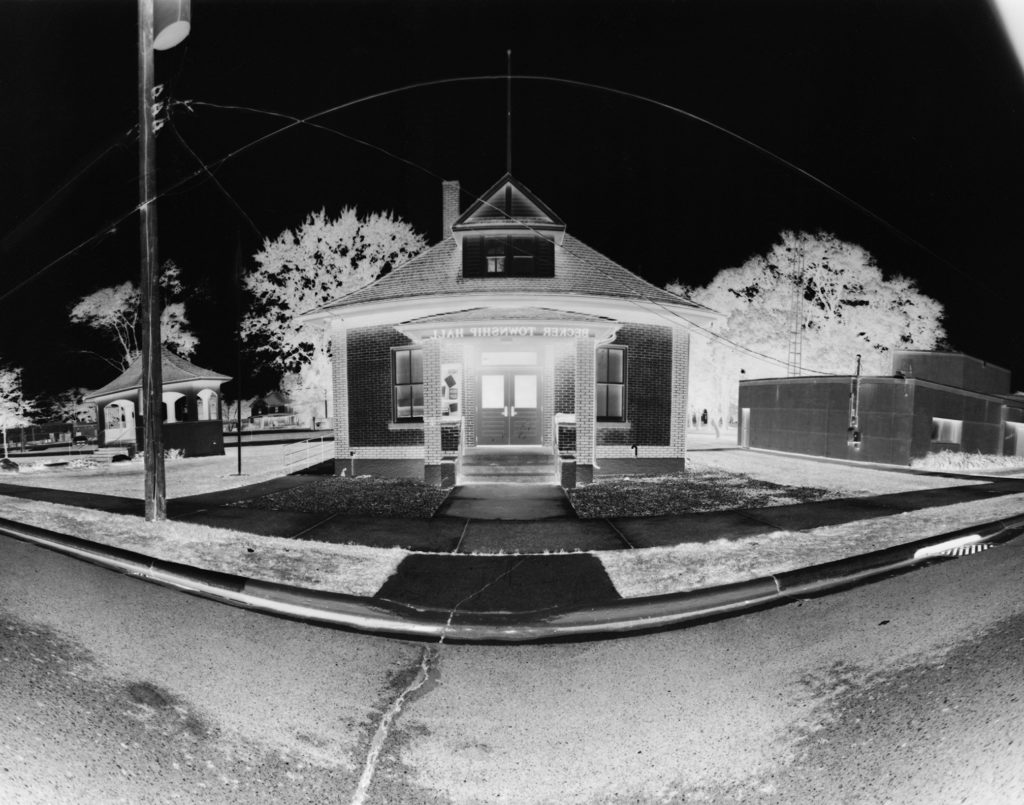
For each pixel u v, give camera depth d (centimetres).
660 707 396
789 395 2217
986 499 1109
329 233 4069
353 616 575
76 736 344
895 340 3659
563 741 356
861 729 353
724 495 1174
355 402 1582
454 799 301
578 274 1569
